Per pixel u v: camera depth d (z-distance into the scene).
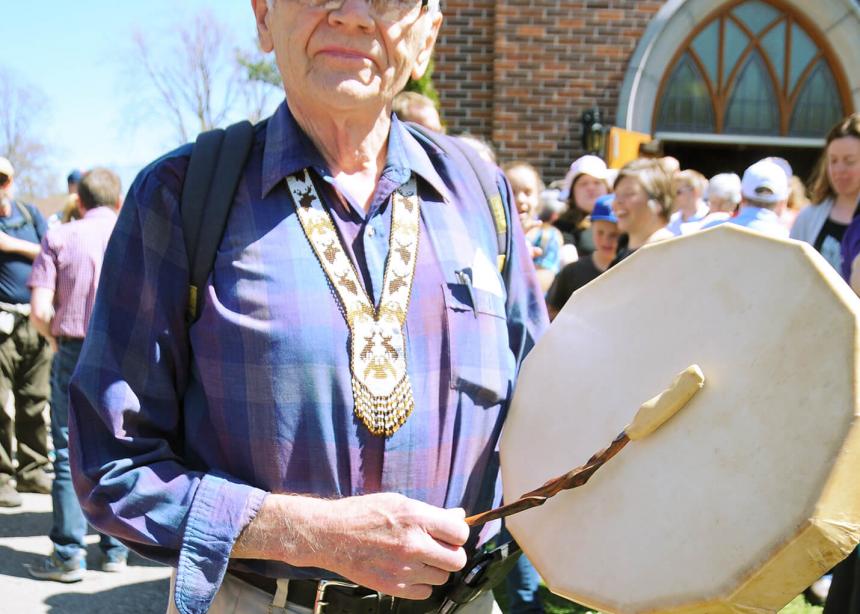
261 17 1.42
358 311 1.28
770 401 0.97
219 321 1.27
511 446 1.32
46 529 4.62
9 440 5.02
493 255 1.47
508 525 1.25
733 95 7.73
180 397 1.34
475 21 7.44
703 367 1.07
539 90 7.36
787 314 0.99
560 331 1.34
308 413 1.24
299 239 1.30
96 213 4.15
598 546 1.10
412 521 1.17
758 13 7.59
